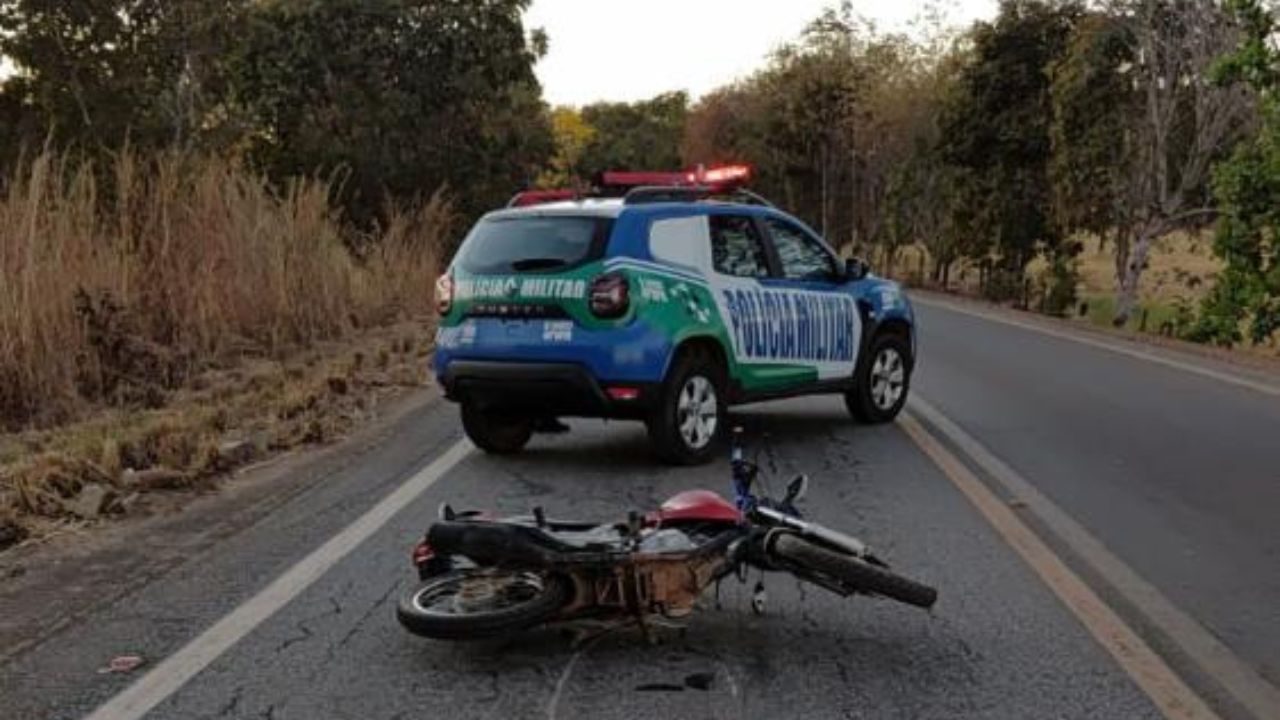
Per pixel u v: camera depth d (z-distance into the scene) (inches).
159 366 510.9
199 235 586.6
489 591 206.5
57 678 203.6
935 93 1654.8
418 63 1421.0
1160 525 308.7
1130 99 1127.6
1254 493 346.3
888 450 407.2
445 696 195.8
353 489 344.8
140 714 188.9
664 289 370.3
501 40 1433.3
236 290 613.3
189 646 217.8
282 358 609.6
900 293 473.1
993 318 1032.2
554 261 366.3
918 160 1685.5
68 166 644.7
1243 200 894.4
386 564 268.2
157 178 600.1
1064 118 1160.8
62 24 1218.0
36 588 254.4
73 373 468.1
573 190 439.5
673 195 397.4
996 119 1339.8
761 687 199.6
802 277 427.2
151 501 331.0
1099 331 907.4
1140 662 211.6
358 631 225.9
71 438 398.9
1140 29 1080.2
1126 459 394.9
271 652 215.0
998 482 357.4
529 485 350.3
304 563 269.0
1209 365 674.2
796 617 234.8
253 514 315.6
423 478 359.9
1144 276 1595.7
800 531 225.0
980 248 1412.4
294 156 1375.5
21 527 295.1
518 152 1530.5
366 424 461.4
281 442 412.5
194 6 1270.9
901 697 195.6
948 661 211.8
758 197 429.1
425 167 1418.6
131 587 253.4
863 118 1926.7
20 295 452.4
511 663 210.4
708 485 350.6
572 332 362.0
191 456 371.9
